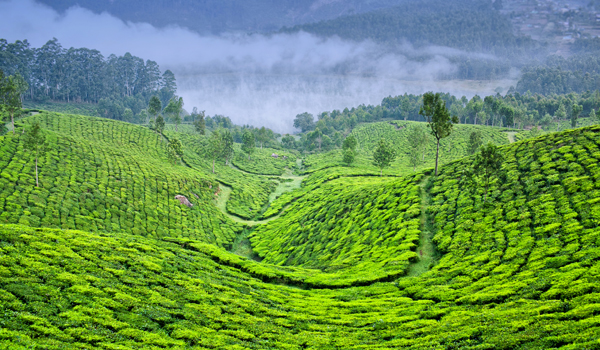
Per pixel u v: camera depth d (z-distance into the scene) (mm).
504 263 48094
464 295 43125
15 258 41812
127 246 57344
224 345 34812
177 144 154125
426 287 48438
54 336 30766
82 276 42219
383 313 43344
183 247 70312
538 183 65688
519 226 55531
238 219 122125
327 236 86688
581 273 38094
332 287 55531
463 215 65625
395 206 81125
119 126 182125
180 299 43375
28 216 75000
